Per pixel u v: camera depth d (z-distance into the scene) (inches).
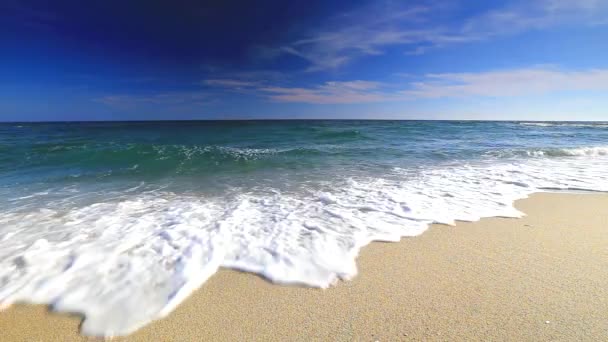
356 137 674.2
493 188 212.4
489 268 103.3
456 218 152.4
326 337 72.6
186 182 239.6
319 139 637.9
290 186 223.8
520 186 218.5
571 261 107.5
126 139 625.9
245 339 72.2
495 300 85.2
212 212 161.8
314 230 136.3
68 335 73.1
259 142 581.3
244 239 125.6
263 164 324.8
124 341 71.4
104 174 270.5
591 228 138.9
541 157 376.5
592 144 526.6
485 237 129.6
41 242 120.5
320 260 109.0
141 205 175.0
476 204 175.0
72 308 81.6
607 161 339.0
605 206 171.3
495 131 897.5
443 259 110.2
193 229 136.1
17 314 79.3
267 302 85.7
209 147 460.1
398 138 657.6
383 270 102.6
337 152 419.8
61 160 334.6
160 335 73.1
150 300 85.4
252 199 188.5
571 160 348.8
